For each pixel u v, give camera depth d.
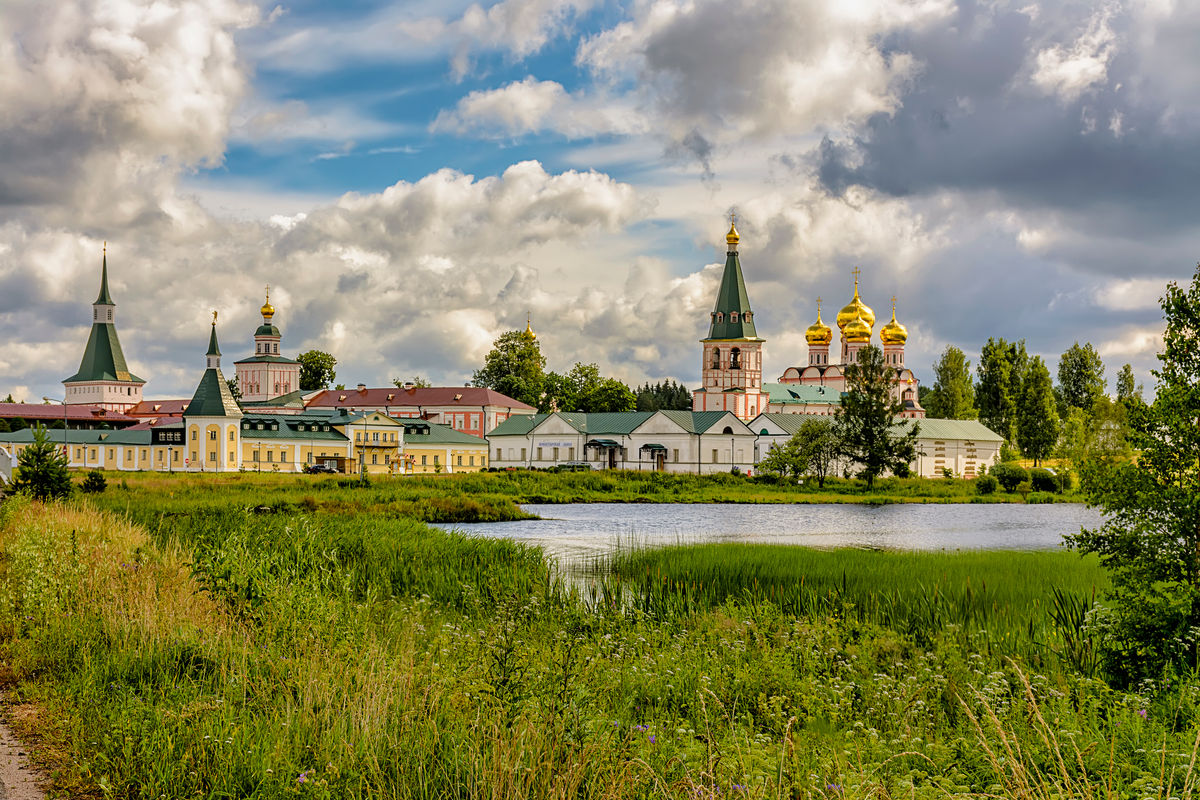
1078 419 123.00
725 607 24.62
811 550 41.38
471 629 20.31
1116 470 18.05
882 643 20.05
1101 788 11.08
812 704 14.95
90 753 11.24
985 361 172.38
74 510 38.62
